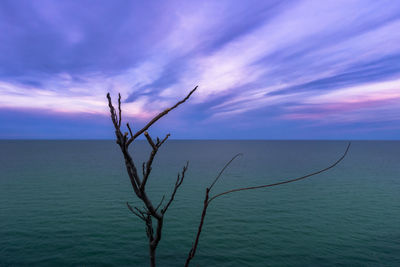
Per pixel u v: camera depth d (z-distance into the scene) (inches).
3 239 695.1
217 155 5128.0
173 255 625.0
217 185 1704.0
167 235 747.4
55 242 679.1
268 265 584.1
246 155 5007.4
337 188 1583.4
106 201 1175.0
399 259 615.2
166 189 1533.0
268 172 2412.6
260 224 863.1
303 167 2827.3
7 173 2091.5
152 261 78.5
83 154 4906.5
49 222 847.1
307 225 858.8
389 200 1258.0
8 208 1028.5
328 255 634.2
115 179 1857.8
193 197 1320.1
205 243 695.7
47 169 2412.6
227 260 604.7
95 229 783.7
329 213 1015.6
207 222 879.7
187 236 742.5
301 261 603.5
